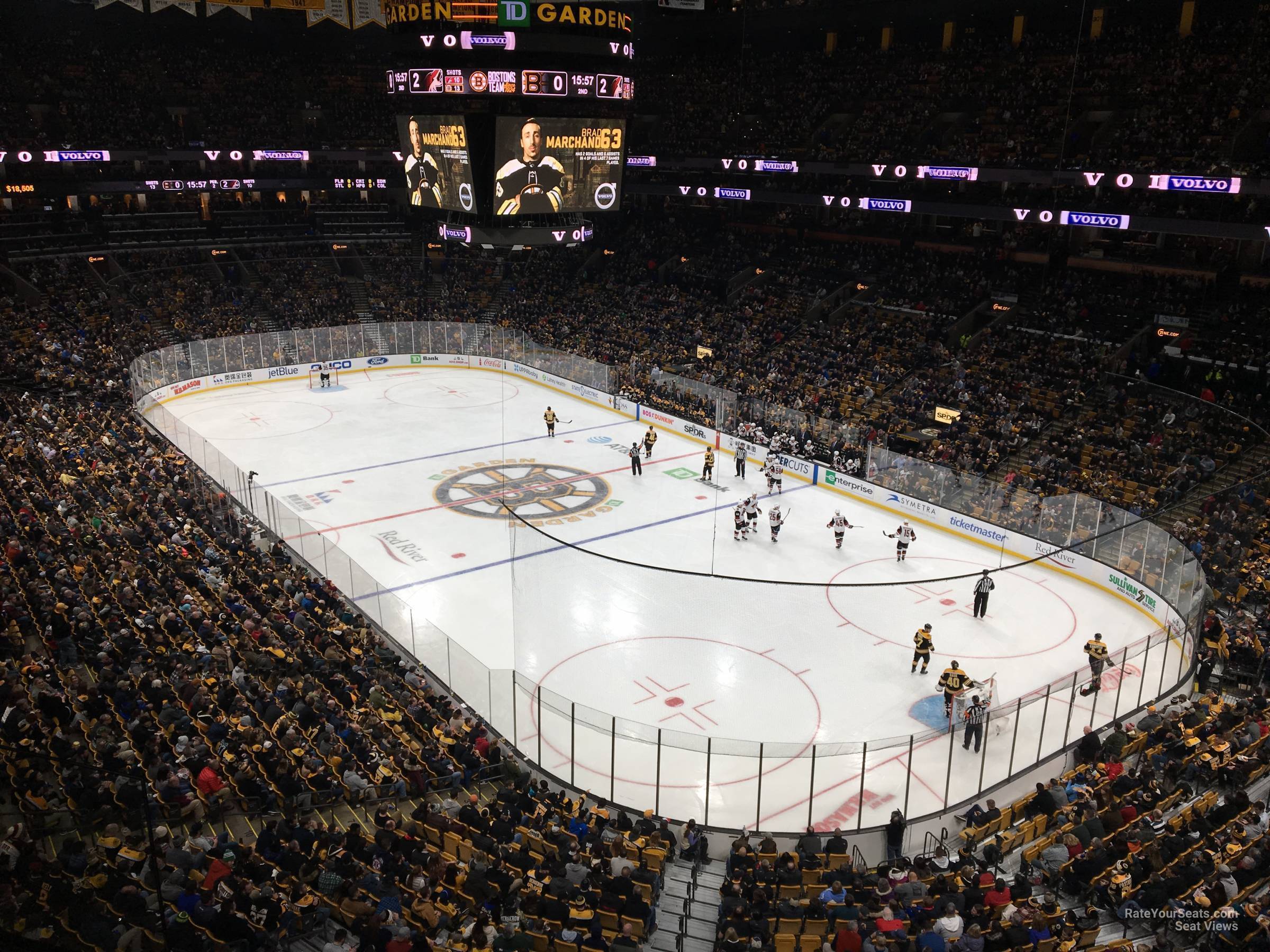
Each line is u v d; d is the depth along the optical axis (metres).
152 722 17.72
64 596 21.73
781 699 22.91
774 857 16.14
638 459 39.78
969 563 31.97
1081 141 48.75
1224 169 37.50
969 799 18.56
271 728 18.36
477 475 39.66
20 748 16.06
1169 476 31.89
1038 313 45.41
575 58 40.72
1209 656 23.02
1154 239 46.38
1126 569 28.78
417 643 23.64
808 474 39.97
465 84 39.66
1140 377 39.81
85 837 14.71
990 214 46.69
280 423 46.50
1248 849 14.95
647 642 25.50
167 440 39.00
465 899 14.02
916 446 39.03
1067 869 15.08
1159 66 46.56
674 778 19.27
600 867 14.58
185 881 13.42
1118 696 20.62
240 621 22.34
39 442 34.03
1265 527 28.11
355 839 14.88
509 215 41.06
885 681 23.84
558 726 20.98
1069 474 34.00
